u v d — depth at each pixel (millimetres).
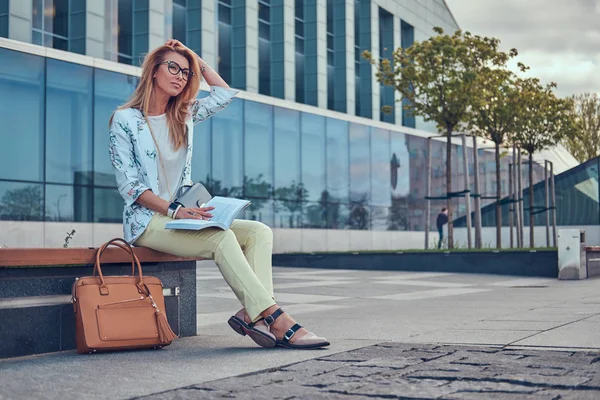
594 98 42312
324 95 31469
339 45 33094
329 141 26234
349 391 2936
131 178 4523
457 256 15961
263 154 23469
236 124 22578
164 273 5016
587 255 13414
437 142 31672
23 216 16797
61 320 4426
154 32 22828
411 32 38375
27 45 16953
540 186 26906
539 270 14469
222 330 5613
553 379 3100
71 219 17703
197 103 4969
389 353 3959
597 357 3693
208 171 21547
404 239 29453
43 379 3389
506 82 20375
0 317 4141
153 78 4594
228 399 2836
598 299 8008
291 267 19406
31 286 4301
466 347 4133
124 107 4629
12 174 16625
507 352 3904
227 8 26938
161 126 4617
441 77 19312
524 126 20828
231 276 4293
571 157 38375
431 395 2826
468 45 19094
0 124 16438
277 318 4281
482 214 28031
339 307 7566
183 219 4363
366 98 34469
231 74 27000
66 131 17688
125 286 4320
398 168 29484
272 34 29078
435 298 8719
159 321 4340
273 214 23797
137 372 3541
